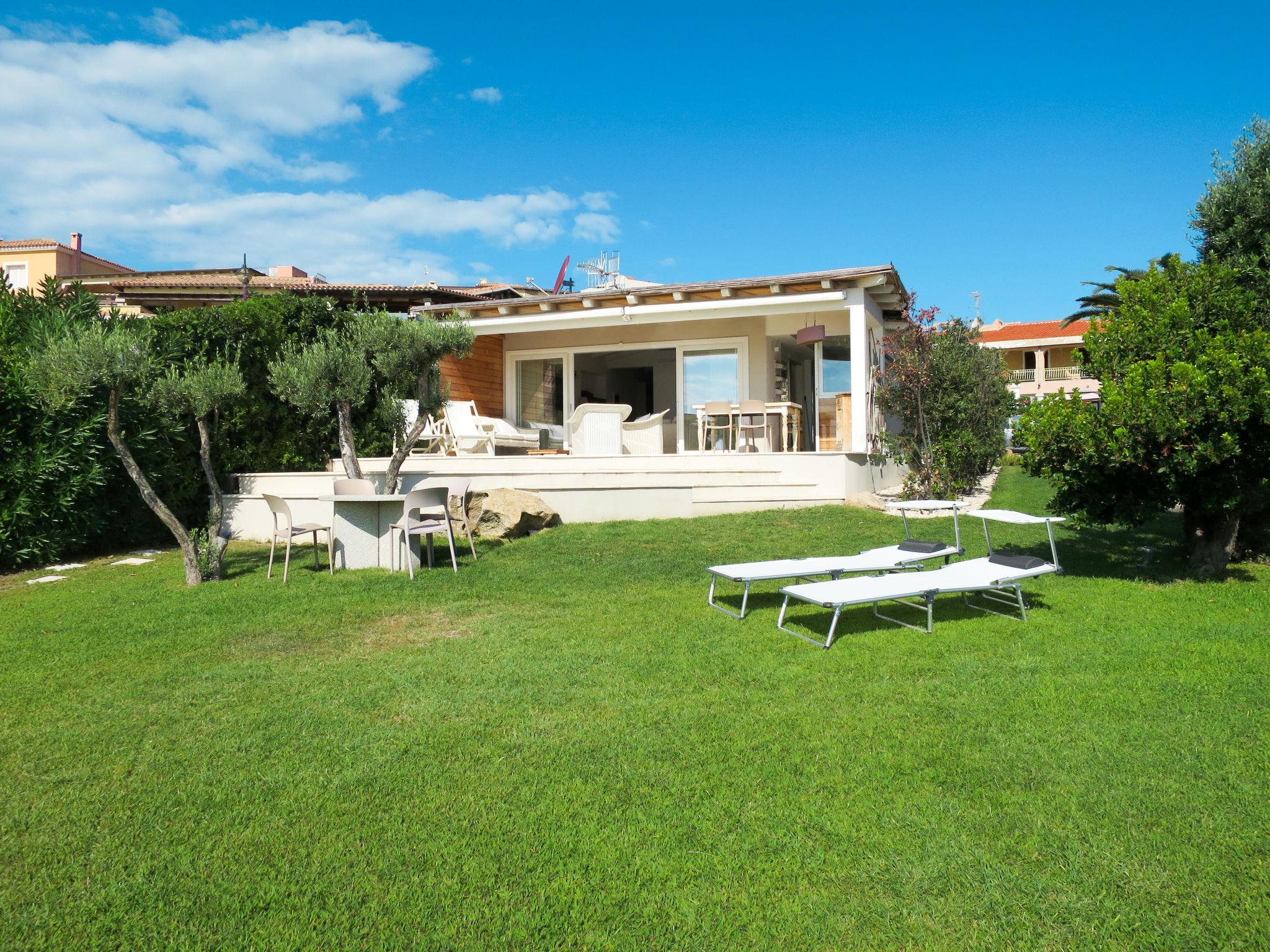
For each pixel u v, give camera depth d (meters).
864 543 9.45
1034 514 11.46
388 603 7.14
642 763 3.68
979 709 4.23
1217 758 3.57
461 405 14.61
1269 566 7.78
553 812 3.25
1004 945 2.42
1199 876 2.72
